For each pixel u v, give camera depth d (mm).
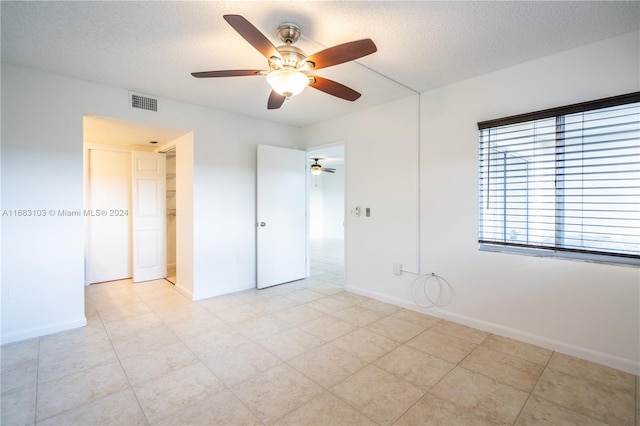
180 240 3988
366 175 3814
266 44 1770
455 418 1729
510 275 2686
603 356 2248
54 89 2771
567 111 2344
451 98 3023
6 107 2576
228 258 3971
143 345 2566
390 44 2279
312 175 10297
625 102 2119
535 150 2564
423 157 3252
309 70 2057
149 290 4098
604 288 2246
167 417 1729
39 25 2021
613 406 1820
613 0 1779
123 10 1868
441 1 1787
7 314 2596
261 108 3775
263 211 4180
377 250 3711
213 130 3795
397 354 2426
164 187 4711
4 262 2586
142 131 3607
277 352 2457
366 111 3801
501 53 2418
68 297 2867
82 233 2939
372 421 1705
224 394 1932
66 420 1697
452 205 3041
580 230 2367
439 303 3156
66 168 2842
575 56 2336
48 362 2291
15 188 2621
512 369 2209
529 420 1712
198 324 2998
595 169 2295
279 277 4391
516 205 2678
